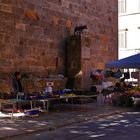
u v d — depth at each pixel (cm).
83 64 1842
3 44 1480
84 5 2042
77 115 1294
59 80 1755
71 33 1925
